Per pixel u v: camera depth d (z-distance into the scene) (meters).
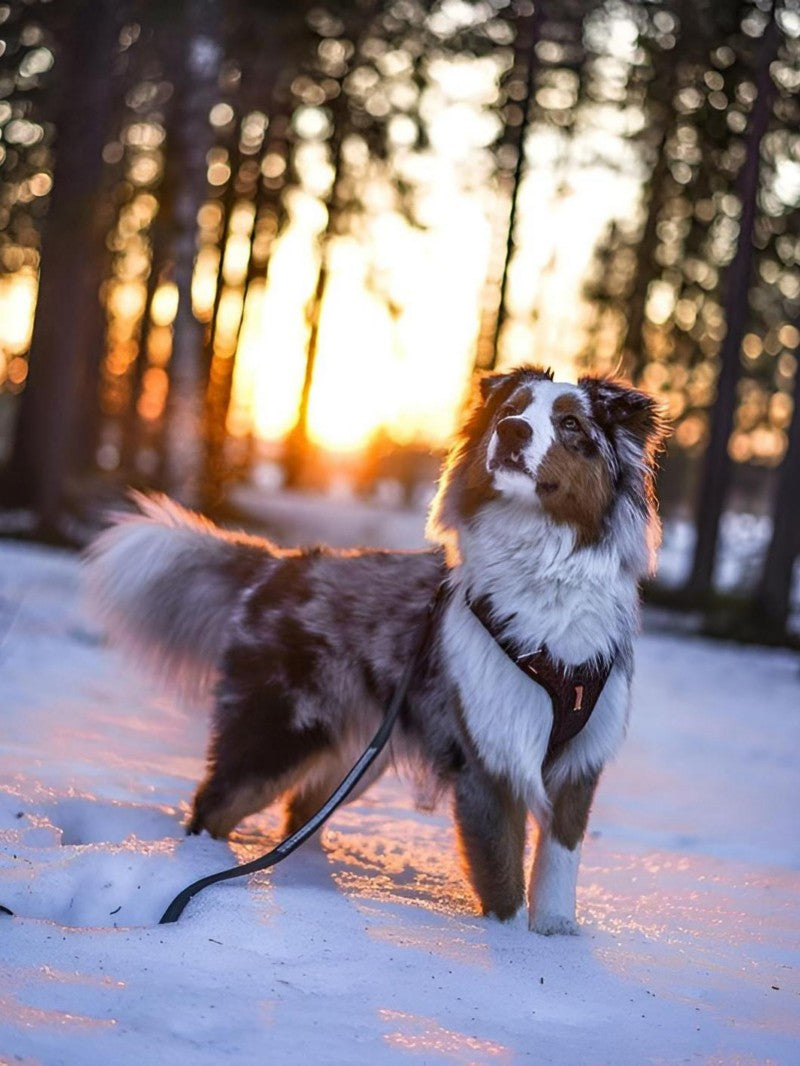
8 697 8.10
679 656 16.92
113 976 3.30
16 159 19.61
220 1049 2.92
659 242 25.72
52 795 5.34
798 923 4.92
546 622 4.54
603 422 4.73
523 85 23.39
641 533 4.79
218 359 27.56
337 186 28.92
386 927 4.07
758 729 11.28
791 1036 3.54
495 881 4.51
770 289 24.95
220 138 23.83
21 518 20.88
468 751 4.63
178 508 5.96
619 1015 3.55
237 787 5.16
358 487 46.00
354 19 24.17
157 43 18.30
